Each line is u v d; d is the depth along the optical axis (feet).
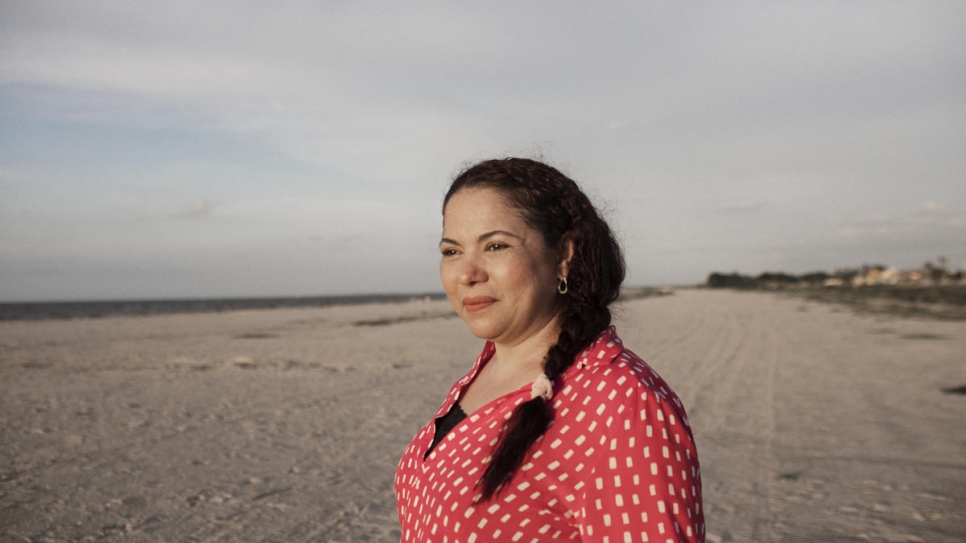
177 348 64.90
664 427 3.74
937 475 19.53
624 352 4.18
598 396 3.91
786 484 18.94
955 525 15.51
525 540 3.83
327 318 129.18
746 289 382.83
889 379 37.96
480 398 4.65
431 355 55.06
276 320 123.95
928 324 79.82
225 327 102.37
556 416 3.97
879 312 108.17
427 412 30.09
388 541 15.25
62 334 89.20
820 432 25.25
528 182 4.58
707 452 22.53
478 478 4.00
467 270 4.54
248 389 37.24
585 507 3.71
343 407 31.42
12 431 26.71
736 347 57.06
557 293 4.62
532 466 3.87
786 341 61.82
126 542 15.26
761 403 31.24
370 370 45.39
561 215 4.61
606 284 4.64
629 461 3.64
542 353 4.57
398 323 104.68
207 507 17.57
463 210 4.63
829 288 301.43
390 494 18.60
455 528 3.90
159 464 21.68
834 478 19.45
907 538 14.80
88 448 23.86
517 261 4.47
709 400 32.14
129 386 38.93
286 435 25.71
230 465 21.58
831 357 49.01
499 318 4.51
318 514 17.02
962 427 25.58
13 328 106.22
